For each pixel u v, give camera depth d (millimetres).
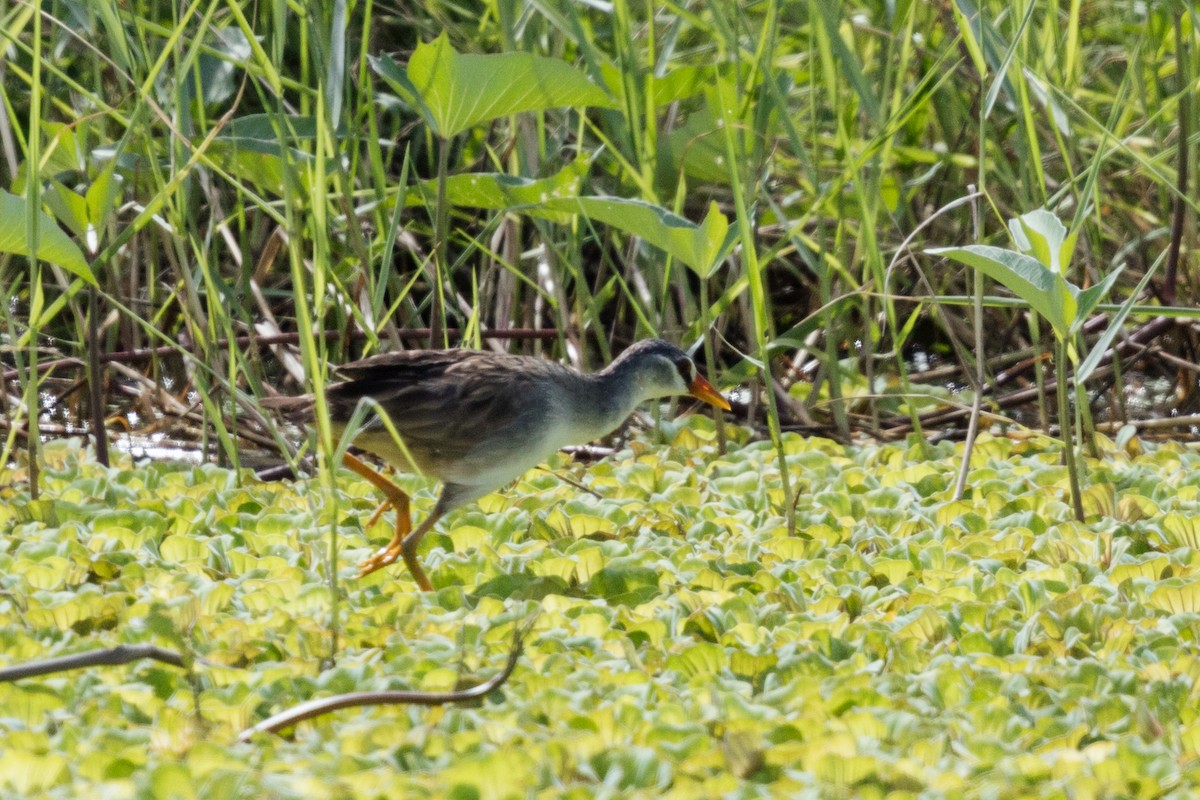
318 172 8562
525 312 14633
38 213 8664
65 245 9352
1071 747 6414
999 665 7398
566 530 9906
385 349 13812
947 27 12867
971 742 6355
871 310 13961
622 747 6230
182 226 10875
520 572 8992
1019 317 15625
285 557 9281
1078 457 10906
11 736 6203
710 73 12094
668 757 6242
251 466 13070
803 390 14461
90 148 12086
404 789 5738
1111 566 9109
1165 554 9195
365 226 13797
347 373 9648
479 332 12102
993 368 15508
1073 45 11711
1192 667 7207
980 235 10727
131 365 14250
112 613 7895
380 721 6551
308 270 12906
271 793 5621
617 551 9359
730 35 10602
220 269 14742
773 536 9836
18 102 13531
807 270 16172
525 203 11406
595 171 14797
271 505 10508
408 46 15070
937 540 9797
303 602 8320
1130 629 7777
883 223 14266
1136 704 6730
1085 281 14266
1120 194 15305
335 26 10266
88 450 11930
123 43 9805
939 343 16359
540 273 14242
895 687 7059
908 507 10578
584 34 11258
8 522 9836
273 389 13258
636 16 14484
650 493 11102
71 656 6809
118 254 13047
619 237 14320
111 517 9727
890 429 13938
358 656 7500
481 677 7094
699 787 5824
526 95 10797
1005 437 12656
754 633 7871
